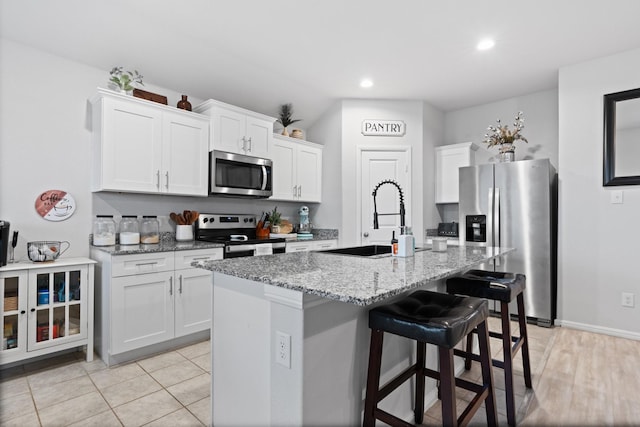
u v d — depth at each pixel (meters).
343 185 4.17
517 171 3.40
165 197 3.26
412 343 1.82
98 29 2.56
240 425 1.47
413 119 4.21
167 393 2.03
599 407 1.87
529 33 2.72
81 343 2.40
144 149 2.79
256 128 3.57
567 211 3.21
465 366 2.33
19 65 2.48
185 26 2.67
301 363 1.18
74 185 2.72
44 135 2.58
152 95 2.97
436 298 1.62
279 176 3.91
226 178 3.29
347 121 4.17
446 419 1.20
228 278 1.56
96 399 1.96
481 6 2.39
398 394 1.69
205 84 3.37
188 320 2.76
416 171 4.17
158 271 2.58
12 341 2.16
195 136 3.12
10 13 2.29
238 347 1.49
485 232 3.59
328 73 3.48
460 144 4.20
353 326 1.42
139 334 2.48
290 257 1.93
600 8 2.38
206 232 3.48
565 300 3.21
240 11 2.48
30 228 2.52
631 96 2.91
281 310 1.27
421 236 4.12
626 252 2.93
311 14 2.51
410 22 2.60
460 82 3.69
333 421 1.31
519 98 4.10
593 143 3.09
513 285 1.87
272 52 3.07
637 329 2.88
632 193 2.91
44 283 2.27
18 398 1.96
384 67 3.35
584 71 3.16
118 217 2.95
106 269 2.44
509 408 1.71
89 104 2.79
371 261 1.78
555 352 2.62
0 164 2.40
